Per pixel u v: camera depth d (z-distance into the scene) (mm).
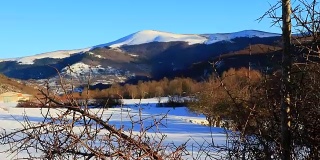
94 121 4027
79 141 3799
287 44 5633
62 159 3811
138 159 4043
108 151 4000
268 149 5582
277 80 5816
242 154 5629
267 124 5805
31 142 3803
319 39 5316
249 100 5836
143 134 4238
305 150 5508
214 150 7809
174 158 4375
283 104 5570
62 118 3830
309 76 5617
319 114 5438
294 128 5547
